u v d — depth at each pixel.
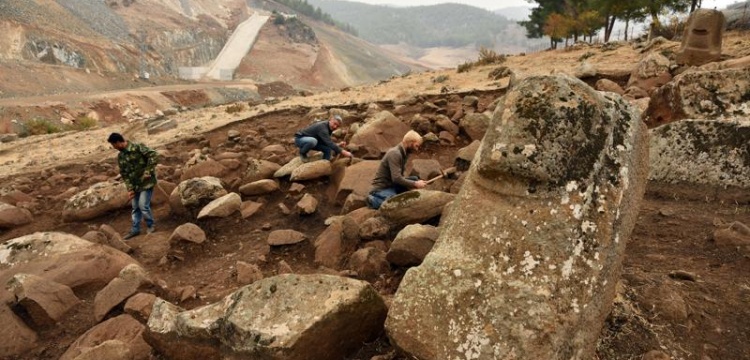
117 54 66.94
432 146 7.59
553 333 2.09
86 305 4.22
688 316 2.67
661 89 5.79
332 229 4.85
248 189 6.61
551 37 27.06
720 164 4.48
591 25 25.23
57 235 5.09
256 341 2.65
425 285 2.44
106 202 7.01
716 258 3.28
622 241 2.39
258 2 176.00
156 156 6.08
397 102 10.88
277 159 8.06
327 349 2.75
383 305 3.02
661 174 4.88
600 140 2.40
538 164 2.34
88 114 39.38
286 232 5.04
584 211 2.29
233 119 12.62
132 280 4.18
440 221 4.18
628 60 12.89
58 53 56.62
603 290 2.28
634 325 2.62
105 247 4.99
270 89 70.06
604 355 2.45
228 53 104.19
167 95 51.31
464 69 18.09
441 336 2.27
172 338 3.11
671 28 16.56
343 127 9.54
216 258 5.16
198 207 6.53
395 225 4.59
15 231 6.84
